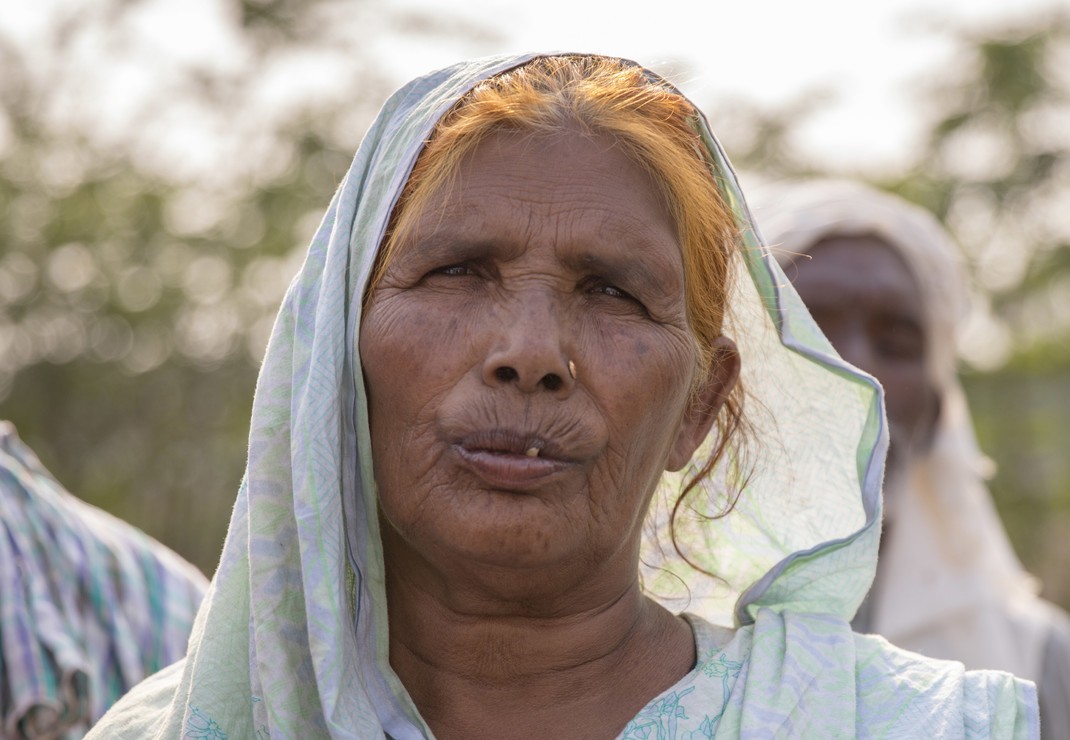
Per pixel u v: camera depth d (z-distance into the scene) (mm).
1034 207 8414
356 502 1765
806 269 3529
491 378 1641
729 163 1898
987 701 1738
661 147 1771
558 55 1853
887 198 3717
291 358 1771
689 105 1884
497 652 1757
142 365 9352
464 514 1636
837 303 3479
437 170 1731
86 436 9305
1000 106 8430
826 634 1818
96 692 2600
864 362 3453
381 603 1773
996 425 8797
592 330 1696
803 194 3701
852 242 3533
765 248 1937
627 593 1791
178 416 9305
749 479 1984
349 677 1691
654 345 1711
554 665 1761
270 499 1734
